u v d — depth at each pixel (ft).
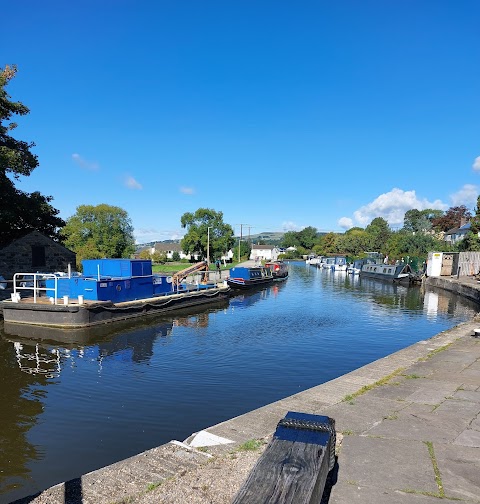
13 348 53.36
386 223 402.93
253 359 48.29
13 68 88.63
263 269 163.94
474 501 11.50
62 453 24.85
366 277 198.59
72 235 232.73
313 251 459.73
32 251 93.25
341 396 21.08
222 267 237.66
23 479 22.07
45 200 105.40
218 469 13.26
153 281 86.02
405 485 12.27
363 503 11.30
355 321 77.10
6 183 90.99
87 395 35.19
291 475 8.36
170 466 13.73
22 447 25.59
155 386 37.78
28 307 64.85
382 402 20.06
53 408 32.09
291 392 36.37
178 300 88.33
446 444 15.26
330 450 10.13
